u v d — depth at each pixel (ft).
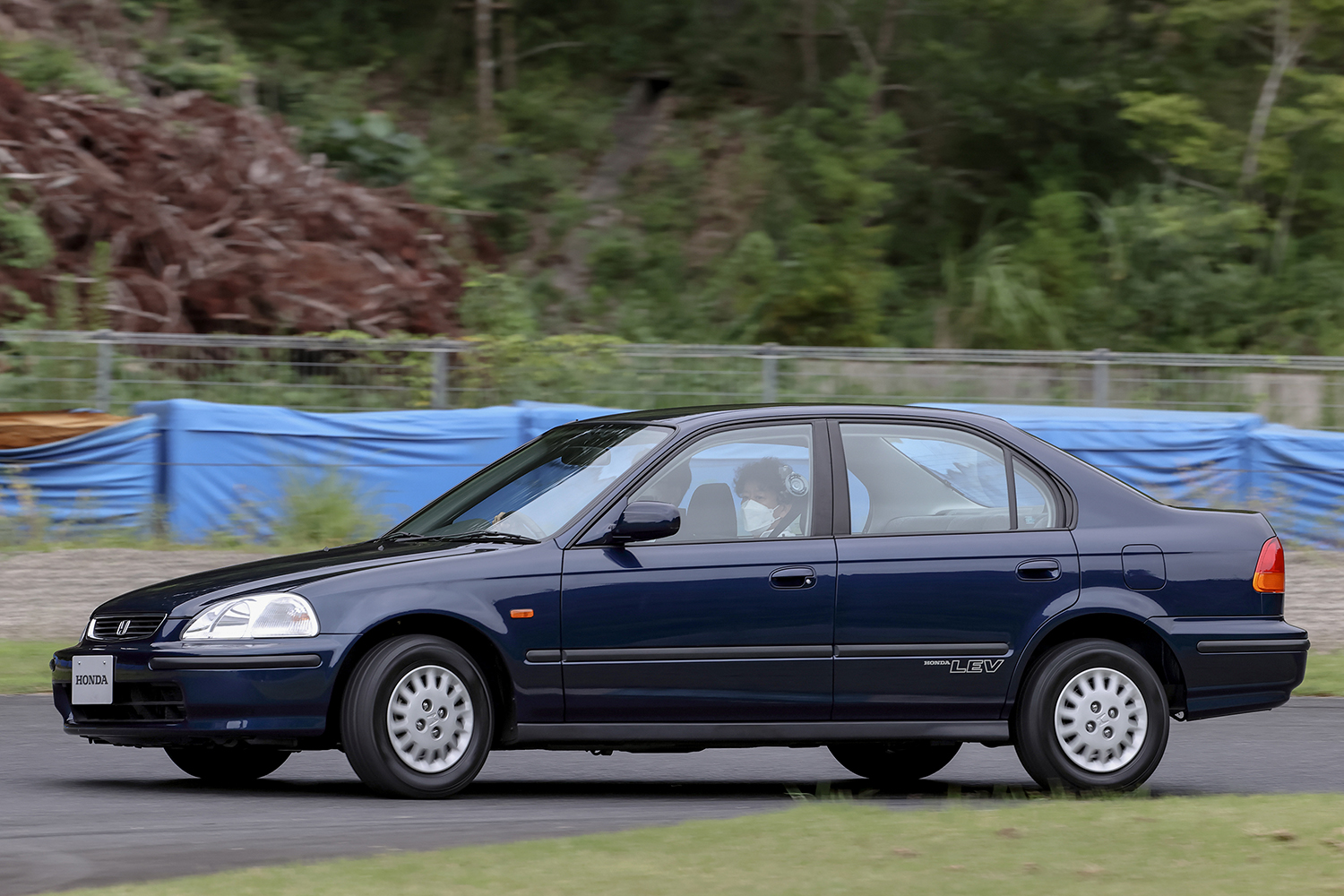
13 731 86.48
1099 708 70.03
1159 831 54.19
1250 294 254.88
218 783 72.84
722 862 49.39
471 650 67.05
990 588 69.56
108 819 61.46
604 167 289.12
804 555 68.28
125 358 150.20
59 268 197.88
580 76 311.27
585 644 66.03
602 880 46.68
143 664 64.54
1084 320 253.65
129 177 215.92
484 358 157.28
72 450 140.56
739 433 70.03
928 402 158.81
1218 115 271.08
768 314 249.34
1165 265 257.55
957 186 283.59
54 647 109.60
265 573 67.10
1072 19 283.18
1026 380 162.40
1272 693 72.74
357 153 263.08
